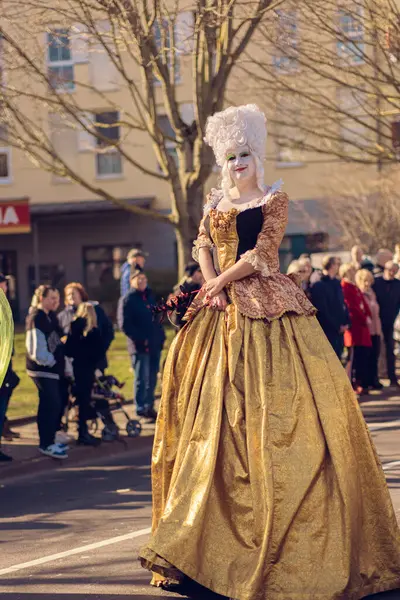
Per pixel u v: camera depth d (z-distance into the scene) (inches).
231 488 188.7
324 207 1242.0
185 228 654.5
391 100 647.1
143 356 504.7
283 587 182.4
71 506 333.7
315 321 205.6
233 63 615.2
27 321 429.7
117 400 464.8
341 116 713.6
